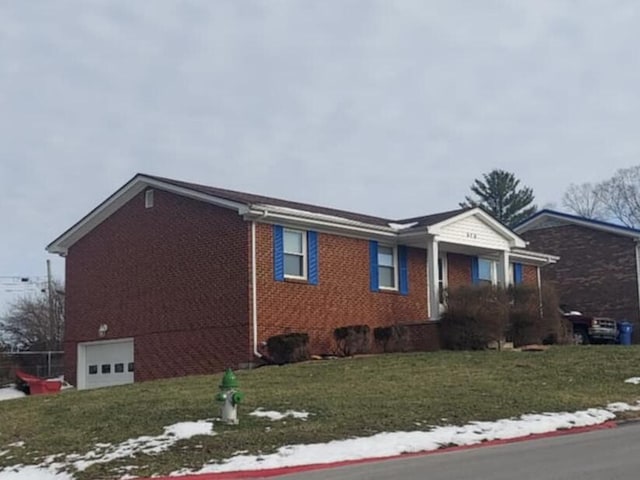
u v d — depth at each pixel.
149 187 27.55
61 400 18.00
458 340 26.02
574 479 9.88
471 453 12.63
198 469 11.73
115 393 18.39
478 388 18.05
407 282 29.41
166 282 26.64
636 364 21.39
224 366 24.58
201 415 14.84
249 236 24.53
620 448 12.37
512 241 31.69
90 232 29.53
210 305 25.23
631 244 39.31
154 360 26.67
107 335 28.33
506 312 26.55
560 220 41.72
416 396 16.97
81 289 29.55
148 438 13.37
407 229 28.39
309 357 24.08
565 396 17.53
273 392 17.28
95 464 12.14
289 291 25.33
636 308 38.72
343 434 13.71
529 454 12.16
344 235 27.42
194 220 26.05
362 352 25.67
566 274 41.06
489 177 76.44
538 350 24.75
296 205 28.27
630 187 65.00
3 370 36.84
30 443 13.72
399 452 12.86
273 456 12.31
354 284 27.45
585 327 32.91
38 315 58.19
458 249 31.09
